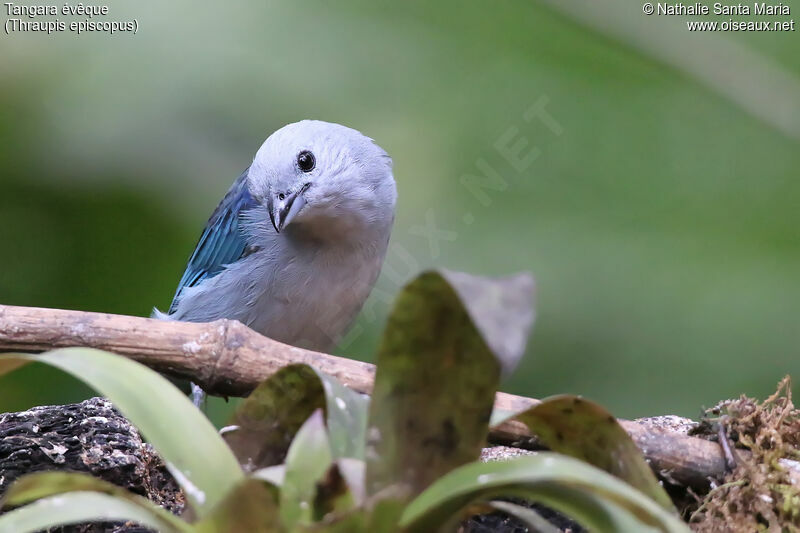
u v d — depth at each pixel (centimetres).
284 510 367
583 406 434
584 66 991
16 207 1007
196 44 985
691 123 977
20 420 620
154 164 996
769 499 513
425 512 358
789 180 954
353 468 384
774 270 932
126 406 388
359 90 987
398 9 1009
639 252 936
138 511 361
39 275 1017
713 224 955
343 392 434
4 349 554
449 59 1001
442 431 397
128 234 1025
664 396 923
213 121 996
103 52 982
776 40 980
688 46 915
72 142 988
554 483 371
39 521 349
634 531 353
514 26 995
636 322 923
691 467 538
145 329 566
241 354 566
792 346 909
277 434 473
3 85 970
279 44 990
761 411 556
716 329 907
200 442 389
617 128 979
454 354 389
